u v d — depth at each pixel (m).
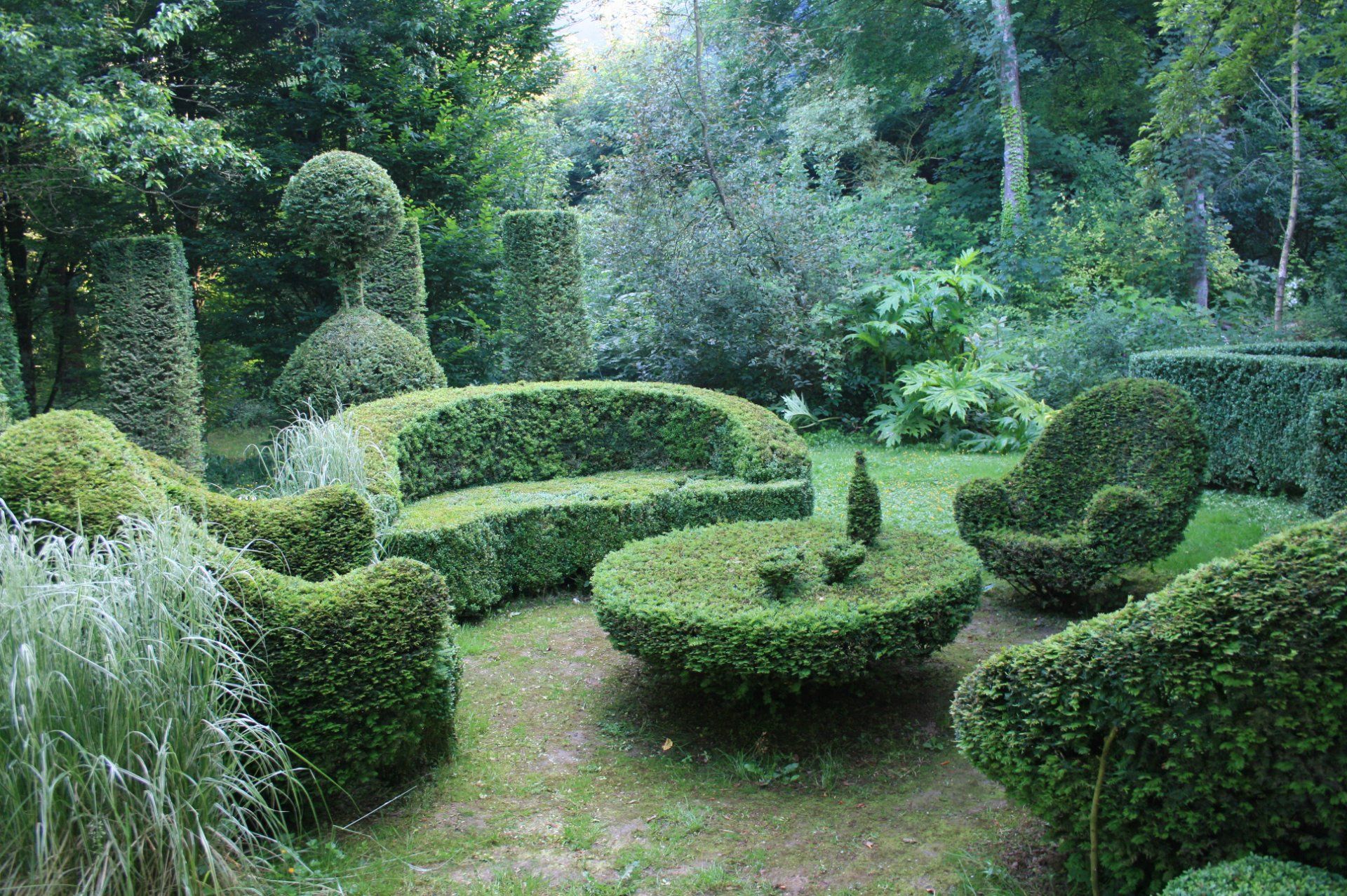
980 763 2.53
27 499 2.89
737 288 10.70
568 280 9.30
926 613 3.66
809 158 16.86
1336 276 12.36
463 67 12.86
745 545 4.49
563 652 4.76
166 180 10.84
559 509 5.70
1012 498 5.37
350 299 7.78
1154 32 18.75
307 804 3.06
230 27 11.62
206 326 11.59
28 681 2.19
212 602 2.66
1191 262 15.02
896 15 17.97
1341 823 2.04
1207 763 2.16
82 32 8.12
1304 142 12.55
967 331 10.98
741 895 2.64
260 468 9.33
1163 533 4.72
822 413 11.36
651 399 7.46
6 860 2.20
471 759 3.57
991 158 18.14
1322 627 1.98
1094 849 2.34
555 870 2.79
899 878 2.70
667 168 11.19
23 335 10.35
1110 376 10.16
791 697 3.97
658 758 3.58
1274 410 7.52
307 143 12.21
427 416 6.52
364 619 2.98
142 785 2.37
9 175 8.55
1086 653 2.31
